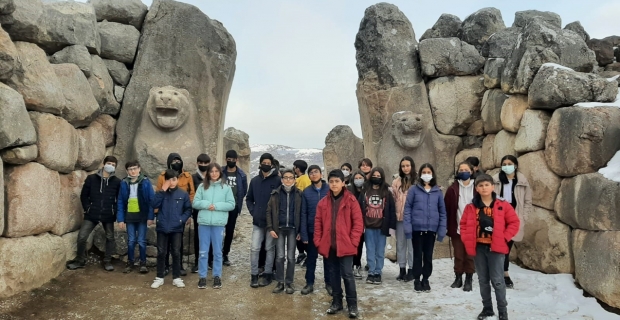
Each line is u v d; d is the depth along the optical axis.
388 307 4.23
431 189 4.78
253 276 4.92
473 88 6.86
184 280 5.16
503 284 3.66
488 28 7.30
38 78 4.64
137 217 5.30
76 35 5.71
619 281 3.81
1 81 4.29
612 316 3.81
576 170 4.53
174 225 4.88
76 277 4.96
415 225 4.74
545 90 4.94
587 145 4.41
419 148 6.66
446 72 6.91
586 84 4.80
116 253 5.72
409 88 6.88
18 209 4.22
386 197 5.03
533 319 3.77
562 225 4.80
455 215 4.86
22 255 4.18
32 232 4.46
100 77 5.98
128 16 6.65
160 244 4.89
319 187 4.77
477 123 6.83
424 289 4.73
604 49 6.92
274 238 4.77
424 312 4.07
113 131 6.39
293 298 4.54
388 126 6.80
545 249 5.02
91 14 5.93
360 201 5.10
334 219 3.99
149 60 6.53
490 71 6.49
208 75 6.60
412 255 5.26
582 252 4.36
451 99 6.85
